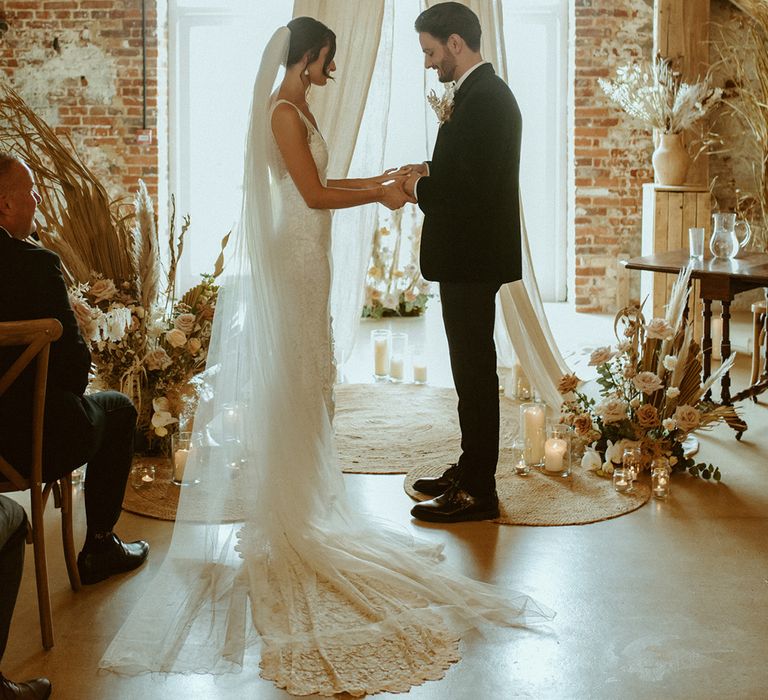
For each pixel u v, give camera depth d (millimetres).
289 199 3309
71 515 2986
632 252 7840
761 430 4723
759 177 7547
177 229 8367
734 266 4625
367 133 5020
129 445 3090
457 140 3387
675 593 2979
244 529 3146
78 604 2928
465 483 3613
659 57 6734
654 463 3889
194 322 4203
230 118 8281
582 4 7617
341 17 4676
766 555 3266
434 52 3457
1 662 2580
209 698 2406
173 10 8148
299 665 2539
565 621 2797
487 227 3426
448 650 2609
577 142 7750
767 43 6965
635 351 4203
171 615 2771
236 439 3203
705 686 2451
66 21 7824
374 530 3316
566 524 3535
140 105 7891
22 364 2539
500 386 5512
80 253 4316
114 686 2463
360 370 6000
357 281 5215
